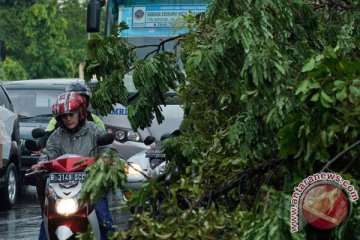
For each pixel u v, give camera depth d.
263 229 6.73
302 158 7.26
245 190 8.15
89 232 8.23
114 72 9.32
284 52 7.86
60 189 10.34
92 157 10.53
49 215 10.36
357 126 7.08
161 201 7.93
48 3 51.31
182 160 9.63
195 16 9.83
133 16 19.39
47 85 22.11
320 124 7.09
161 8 19.25
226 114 9.25
